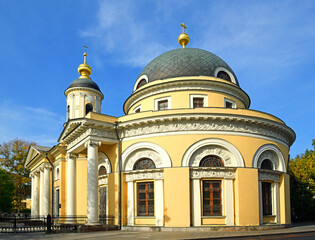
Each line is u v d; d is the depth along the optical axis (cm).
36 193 3962
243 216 1923
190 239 1448
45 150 3538
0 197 4544
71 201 2523
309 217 3434
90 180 2048
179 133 2017
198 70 2530
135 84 2855
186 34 3030
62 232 2012
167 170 1972
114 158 2194
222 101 2442
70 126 2347
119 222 2044
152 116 2042
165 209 1933
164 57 2745
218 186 1983
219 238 1509
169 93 2428
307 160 3522
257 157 2073
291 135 2419
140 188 2078
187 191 1917
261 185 2080
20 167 5041
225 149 2027
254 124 2111
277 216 2134
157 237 1538
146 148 2086
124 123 2152
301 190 3288
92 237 1605
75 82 3600
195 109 2038
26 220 3322
